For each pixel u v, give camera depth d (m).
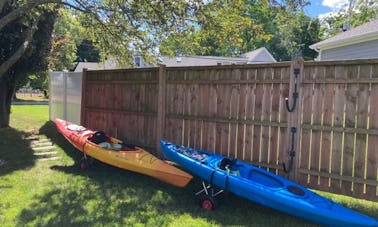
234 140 5.96
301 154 5.17
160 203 4.99
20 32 9.33
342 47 13.97
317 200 4.40
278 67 5.36
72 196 5.16
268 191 4.53
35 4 6.58
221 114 6.12
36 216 4.38
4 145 8.52
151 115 7.34
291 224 4.37
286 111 5.29
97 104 8.90
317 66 4.97
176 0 6.39
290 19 6.75
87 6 7.38
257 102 5.64
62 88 11.40
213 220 4.44
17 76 10.77
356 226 3.98
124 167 6.10
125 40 8.14
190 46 7.76
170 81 6.92
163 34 7.53
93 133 7.35
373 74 4.52
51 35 10.59
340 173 4.84
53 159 7.39
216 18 6.66
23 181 5.80
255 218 4.55
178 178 5.45
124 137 8.05
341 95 4.79
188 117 6.63
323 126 4.95
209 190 5.13
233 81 5.92
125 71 7.95
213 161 5.27
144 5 6.70
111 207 4.79
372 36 11.91
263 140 5.59
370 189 4.62
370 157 4.59
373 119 4.54
